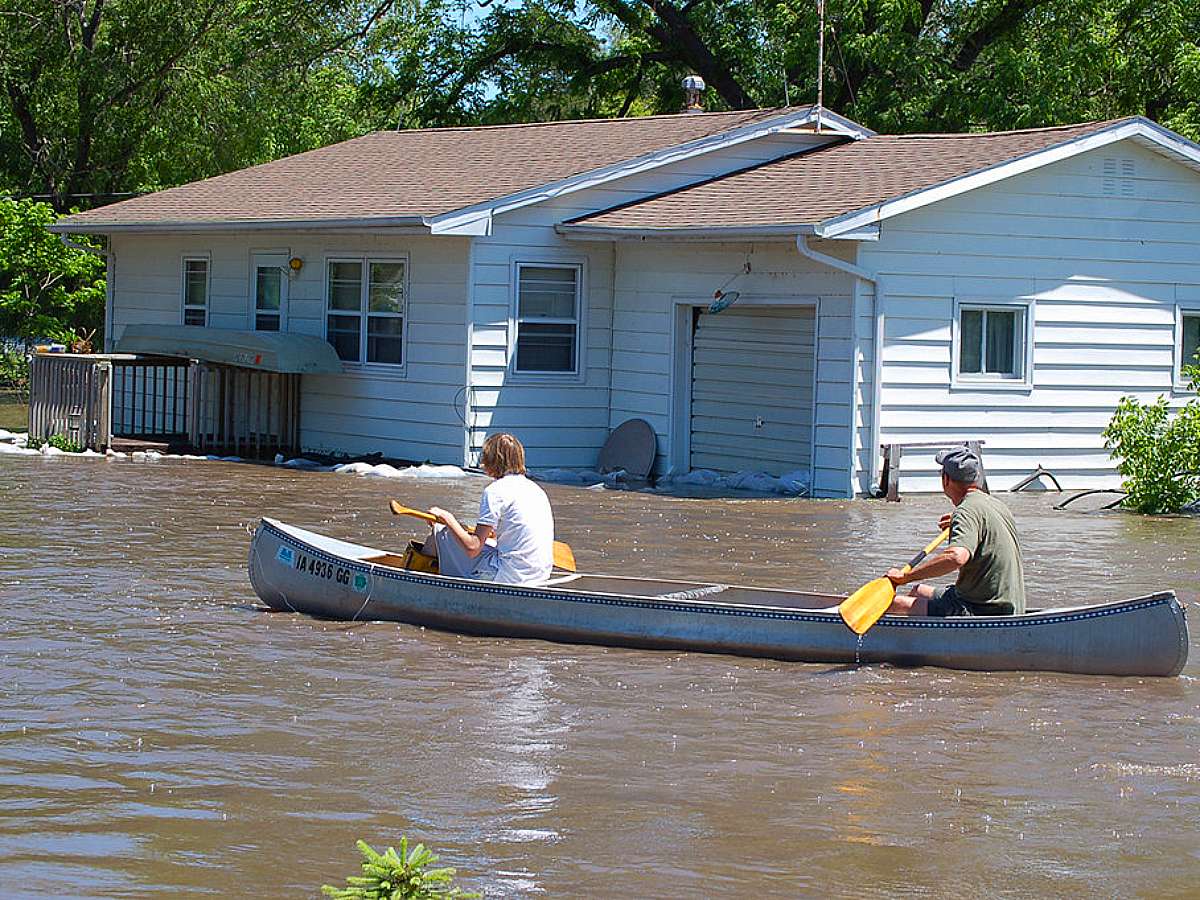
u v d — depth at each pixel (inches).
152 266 1382.9
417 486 1012.5
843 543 798.5
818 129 1200.2
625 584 601.9
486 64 1951.3
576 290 1132.5
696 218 1052.5
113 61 2043.6
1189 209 1097.4
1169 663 513.0
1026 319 1048.2
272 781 397.1
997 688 501.4
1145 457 956.6
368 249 1167.6
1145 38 1723.7
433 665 517.7
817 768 416.5
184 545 741.9
